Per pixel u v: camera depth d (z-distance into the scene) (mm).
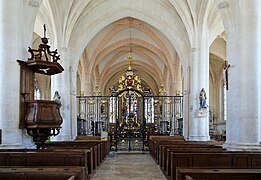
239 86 12273
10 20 11523
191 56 20484
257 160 8625
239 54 12320
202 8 19438
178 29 22547
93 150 12172
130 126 30656
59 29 20203
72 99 22250
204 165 8711
